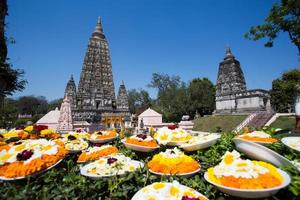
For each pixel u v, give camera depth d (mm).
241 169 2199
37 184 2729
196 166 2861
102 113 39062
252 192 1942
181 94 48812
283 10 11570
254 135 3533
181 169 2701
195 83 51625
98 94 42000
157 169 2768
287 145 2949
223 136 4227
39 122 26859
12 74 8156
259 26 12781
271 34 12547
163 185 2291
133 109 72750
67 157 4156
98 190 2547
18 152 3072
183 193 2184
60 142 3975
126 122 40062
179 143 3848
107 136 5051
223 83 45812
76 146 4359
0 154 3109
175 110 48375
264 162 2391
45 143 3309
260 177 2094
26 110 73938
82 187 2518
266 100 38906
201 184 2590
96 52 43906
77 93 40969
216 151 3625
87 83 41594
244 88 44969
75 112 39250
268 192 1940
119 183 2549
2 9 8852
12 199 2246
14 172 2730
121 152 4066
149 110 29875
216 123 34375
